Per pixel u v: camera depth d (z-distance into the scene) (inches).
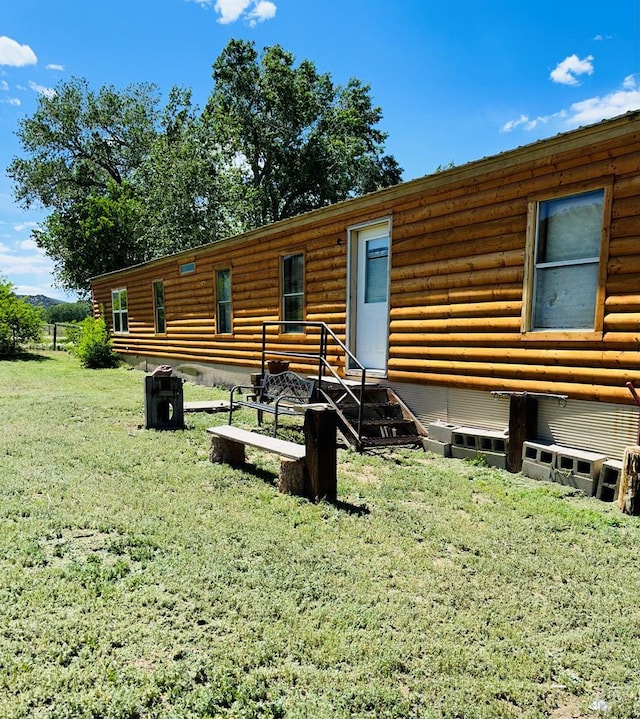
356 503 150.2
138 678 70.7
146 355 537.0
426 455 214.5
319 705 68.1
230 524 128.8
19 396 340.8
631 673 77.7
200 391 393.7
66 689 68.5
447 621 90.1
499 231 202.7
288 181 979.9
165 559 108.3
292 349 326.6
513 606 96.1
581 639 86.4
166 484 159.5
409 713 67.6
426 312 233.6
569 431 183.5
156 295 511.5
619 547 124.9
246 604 91.5
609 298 169.9
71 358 674.8
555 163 183.6
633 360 163.6
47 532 119.3
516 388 197.9
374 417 240.5
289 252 324.8
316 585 99.7
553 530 134.0
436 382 229.1
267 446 161.9
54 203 1079.6
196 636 81.5
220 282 409.1
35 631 80.4
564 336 181.9
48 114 1043.3
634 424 165.3
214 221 871.1
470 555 118.5
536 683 75.2
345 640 82.3
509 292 199.9
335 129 997.2
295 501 147.6
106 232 874.8
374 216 260.5
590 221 177.8
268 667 75.6
